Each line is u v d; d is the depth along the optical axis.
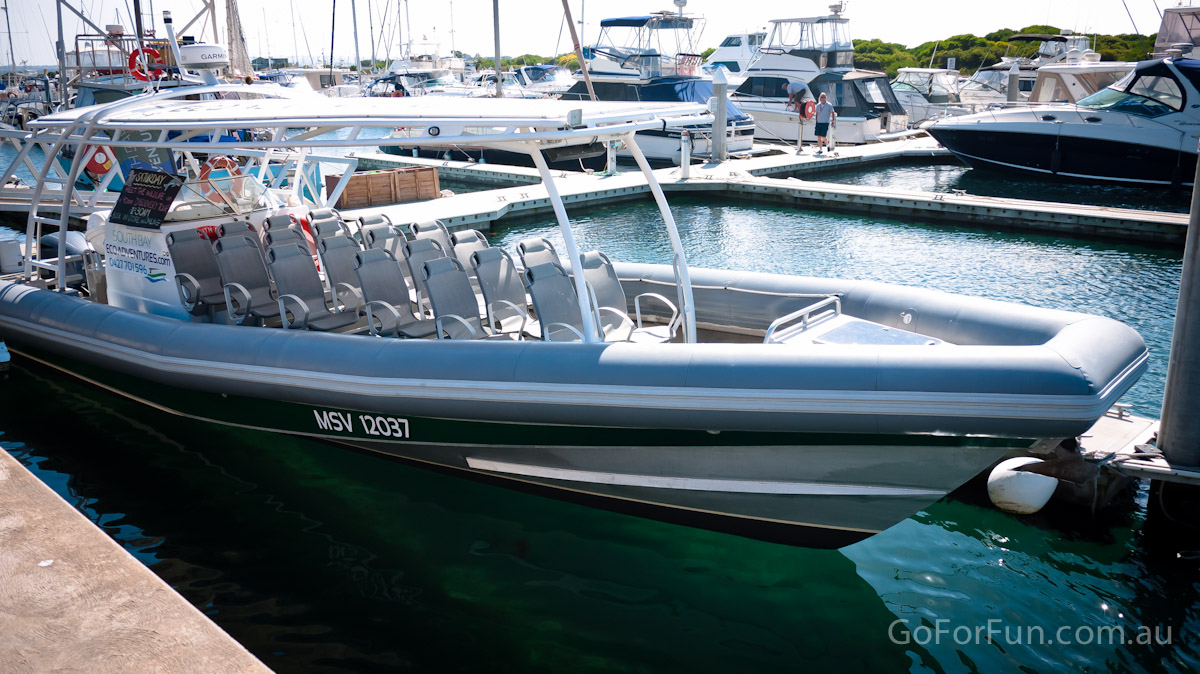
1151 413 6.12
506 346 4.43
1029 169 18.03
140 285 6.07
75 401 6.75
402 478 5.44
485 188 17.69
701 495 4.45
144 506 5.16
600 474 4.59
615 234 13.09
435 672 3.73
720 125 18.47
